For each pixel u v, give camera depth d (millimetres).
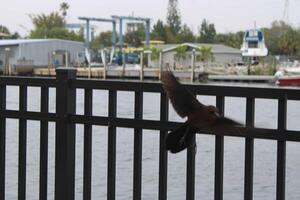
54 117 5734
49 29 139750
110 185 5527
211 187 12141
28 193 11562
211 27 145375
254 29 105750
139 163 5355
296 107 22219
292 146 15891
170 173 12836
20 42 91875
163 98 5168
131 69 82688
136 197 5387
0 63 89938
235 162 13812
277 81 70625
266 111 23656
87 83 5559
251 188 4812
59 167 5750
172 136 3014
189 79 75562
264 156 14336
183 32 149250
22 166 5961
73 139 5750
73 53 99125
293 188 12531
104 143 15422
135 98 5332
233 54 105500
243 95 4805
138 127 5297
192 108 3008
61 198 5750
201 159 13953
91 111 5613
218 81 76625
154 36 142125
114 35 105625
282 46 126250
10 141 17531
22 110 5898
